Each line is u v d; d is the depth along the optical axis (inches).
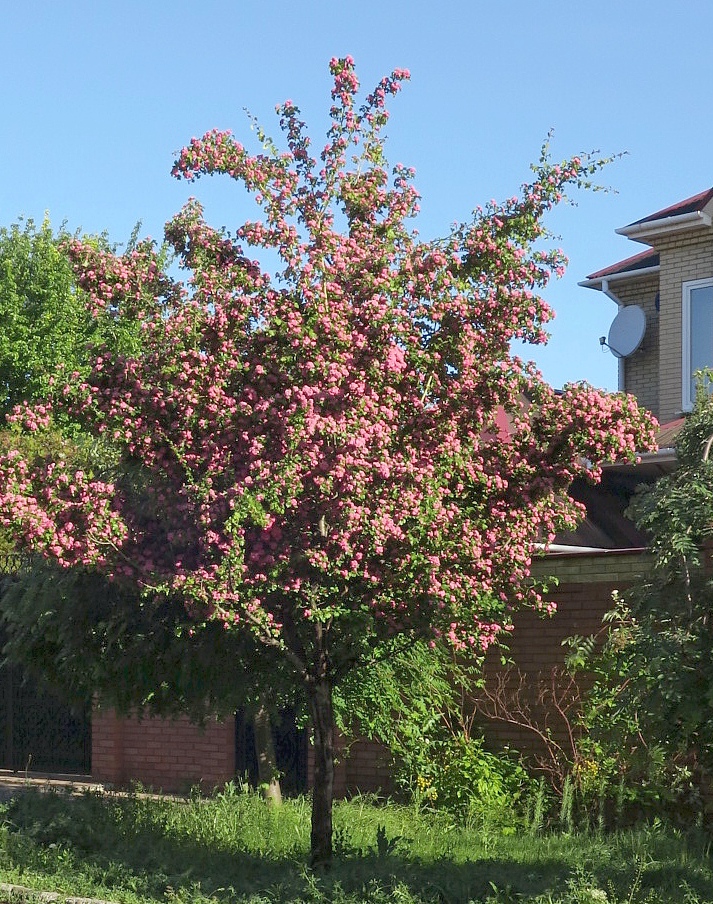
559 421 375.9
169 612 458.3
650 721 364.2
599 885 356.5
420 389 370.0
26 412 369.4
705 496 355.6
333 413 347.3
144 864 400.2
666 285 810.2
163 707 495.5
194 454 358.3
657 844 426.0
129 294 372.5
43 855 407.2
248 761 597.6
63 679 523.2
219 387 350.0
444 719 537.0
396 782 534.9
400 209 380.5
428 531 351.6
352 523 336.8
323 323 341.1
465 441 377.4
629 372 868.0
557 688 510.0
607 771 482.3
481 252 369.7
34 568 508.4
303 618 378.6
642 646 356.5
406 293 365.4
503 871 372.2
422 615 378.9
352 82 380.5
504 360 371.2
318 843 385.7
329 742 387.9
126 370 362.9
